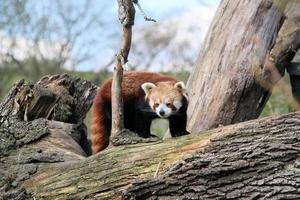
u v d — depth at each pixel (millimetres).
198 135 8523
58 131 10422
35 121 10383
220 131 8422
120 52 9281
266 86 10953
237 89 11328
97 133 11109
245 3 11664
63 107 11266
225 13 11836
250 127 8203
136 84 11016
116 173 8438
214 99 11422
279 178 7742
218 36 11766
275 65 11109
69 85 11711
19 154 9547
